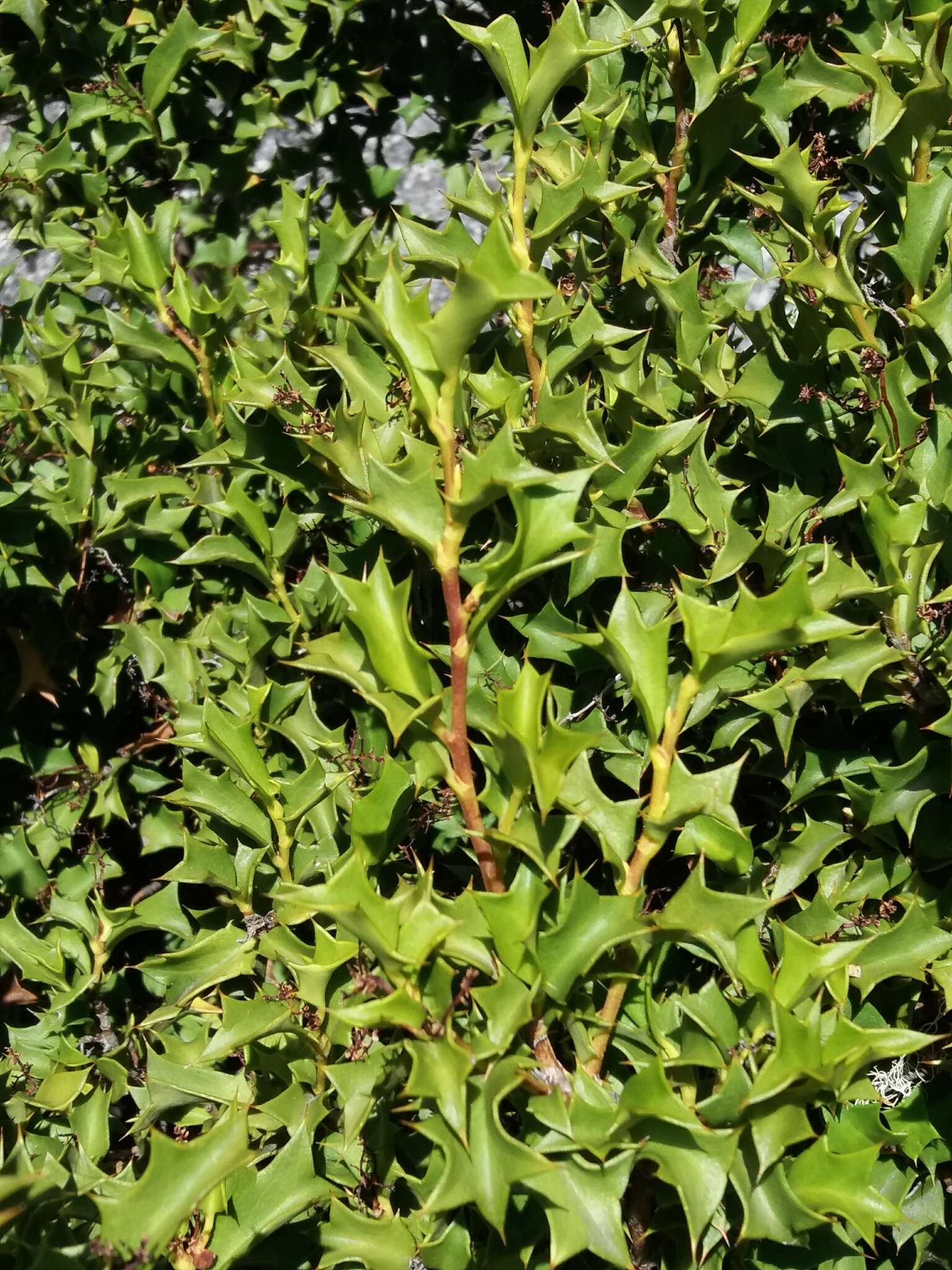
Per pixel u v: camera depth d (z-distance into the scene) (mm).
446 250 1731
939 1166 1833
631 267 1992
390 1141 1643
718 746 1783
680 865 1937
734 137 2045
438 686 1378
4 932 2094
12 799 2762
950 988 1599
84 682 2717
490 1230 1554
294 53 2979
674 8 1856
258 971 1994
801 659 1786
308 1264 1641
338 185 3170
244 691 2053
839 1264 1665
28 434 2520
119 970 2336
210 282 3096
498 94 3082
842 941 1622
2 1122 1844
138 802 2729
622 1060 1577
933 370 1796
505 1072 1299
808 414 1847
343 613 2043
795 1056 1313
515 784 1316
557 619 1807
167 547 2424
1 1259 1470
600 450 1612
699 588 1875
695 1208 1333
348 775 1763
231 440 1978
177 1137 1845
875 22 2260
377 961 1605
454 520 1280
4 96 3025
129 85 2811
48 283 2775
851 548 1938
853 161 1951
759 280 2604
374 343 2188
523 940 1337
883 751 1833
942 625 1759
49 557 2568
